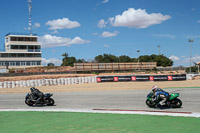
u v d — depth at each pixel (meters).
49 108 11.74
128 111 9.88
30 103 12.73
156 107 11.06
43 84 28.47
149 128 6.84
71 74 40.59
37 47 65.25
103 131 6.65
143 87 23.20
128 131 6.57
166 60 81.88
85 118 8.59
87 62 46.16
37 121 8.34
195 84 25.61
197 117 8.17
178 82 28.97
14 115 9.77
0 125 7.89
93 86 26.38
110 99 14.64
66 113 9.80
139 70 47.56
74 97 16.34
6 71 45.00
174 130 6.54
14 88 26.34
